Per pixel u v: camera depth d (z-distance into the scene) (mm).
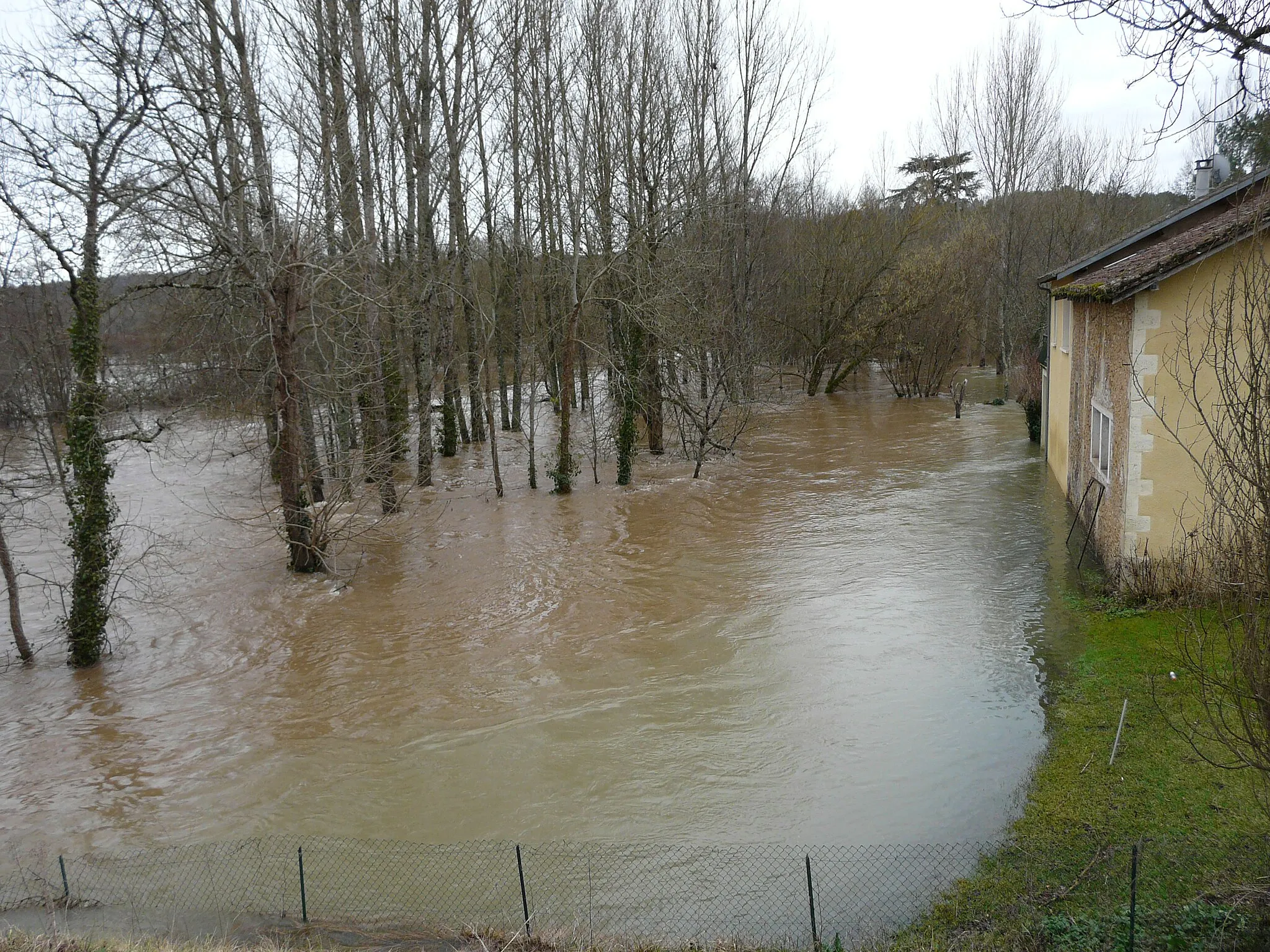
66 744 11688
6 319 29562
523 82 26234
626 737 11172
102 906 8336
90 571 14219
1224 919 6617
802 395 46281
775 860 8445
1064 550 17328
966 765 9867
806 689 12148
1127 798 8602
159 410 33188
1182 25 6578
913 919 7418
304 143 19000
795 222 48094
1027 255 49781
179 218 16953
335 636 15203
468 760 10844
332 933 7688
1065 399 21156
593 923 7660
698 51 32000
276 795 10266
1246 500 6445
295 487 18391
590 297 25297
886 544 18703
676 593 16469
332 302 22000
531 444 25516
